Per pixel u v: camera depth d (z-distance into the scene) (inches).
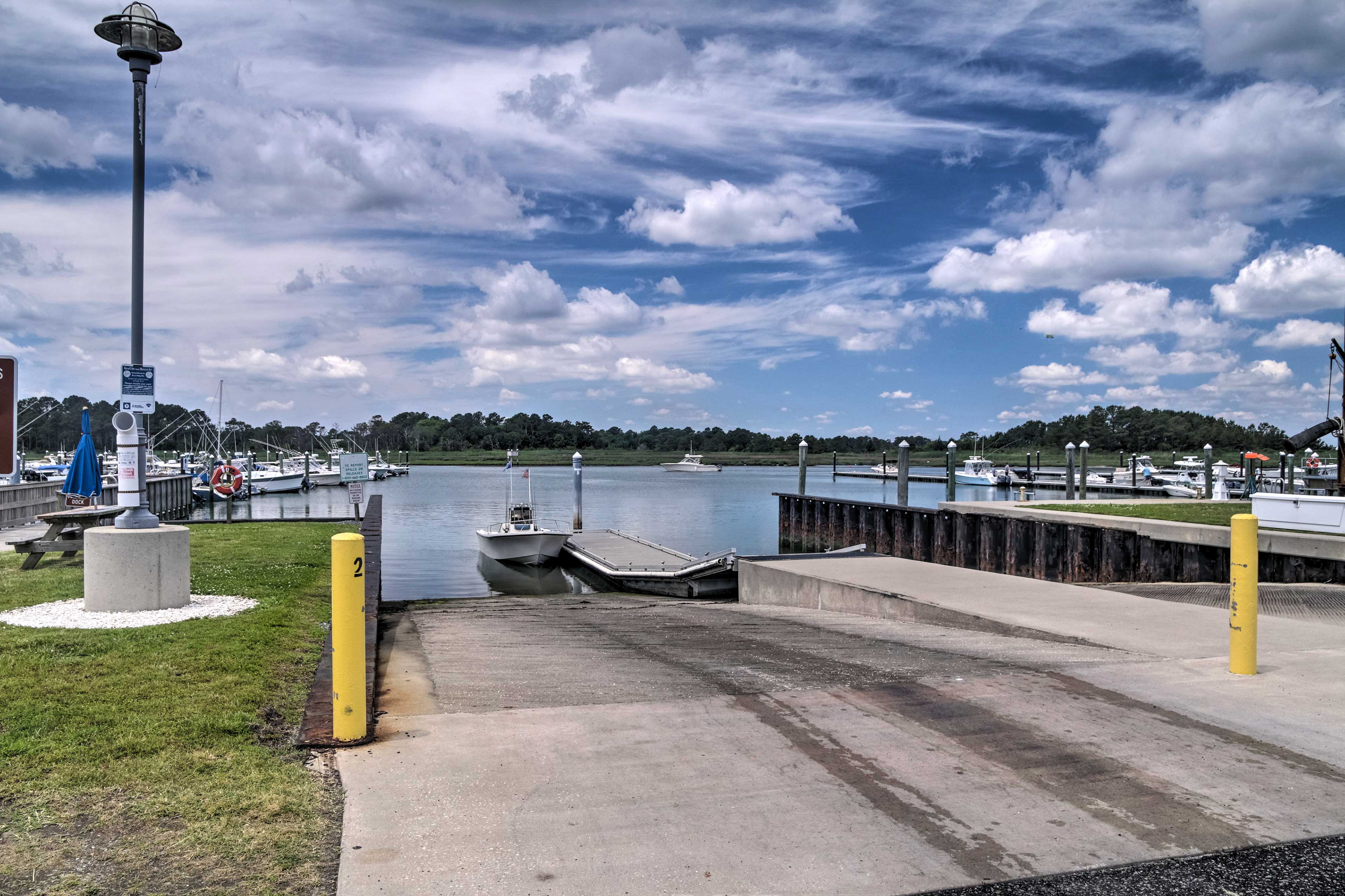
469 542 1549.0
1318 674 259.0
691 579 892.0
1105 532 765.9
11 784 166.1
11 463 354.0
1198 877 137.9
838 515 1493.6
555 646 378.6
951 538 1114.1
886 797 168.7
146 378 380.5
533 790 171.2
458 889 132.6
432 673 303.6
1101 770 182.9
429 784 173.9
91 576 334.3
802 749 195.8
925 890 133.3
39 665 248.2
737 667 294.8
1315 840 150.9
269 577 450.6
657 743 200.1
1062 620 363.9
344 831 152.0
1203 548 674.8
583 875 137.1
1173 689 243.1
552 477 5541.3
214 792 165.6
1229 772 181.3
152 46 376.5
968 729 209.6
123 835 147.9
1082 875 138.3
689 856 143.8
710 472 6274.6
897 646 336.5
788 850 146.1
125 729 196.7
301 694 238.2
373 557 546.3
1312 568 566.9
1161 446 5659.5
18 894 128.0
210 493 2346.2
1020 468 4702.3
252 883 133.1
